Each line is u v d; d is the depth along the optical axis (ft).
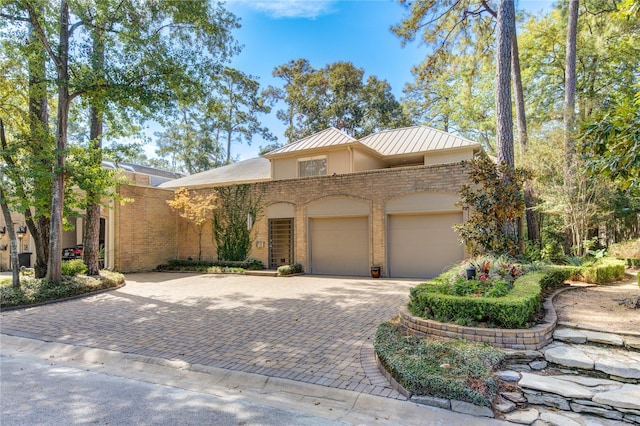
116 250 52.13
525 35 65.00
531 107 69.00
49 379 16.34
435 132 60.08
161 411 12.98
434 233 42.86
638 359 13.78
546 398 12.50
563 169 40.98
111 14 35.50
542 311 19.13
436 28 47.91
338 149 54.60
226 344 19.90
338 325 23.02
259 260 53.01
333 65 112.06
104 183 40.34
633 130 16.76
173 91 37.32
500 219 29.99
